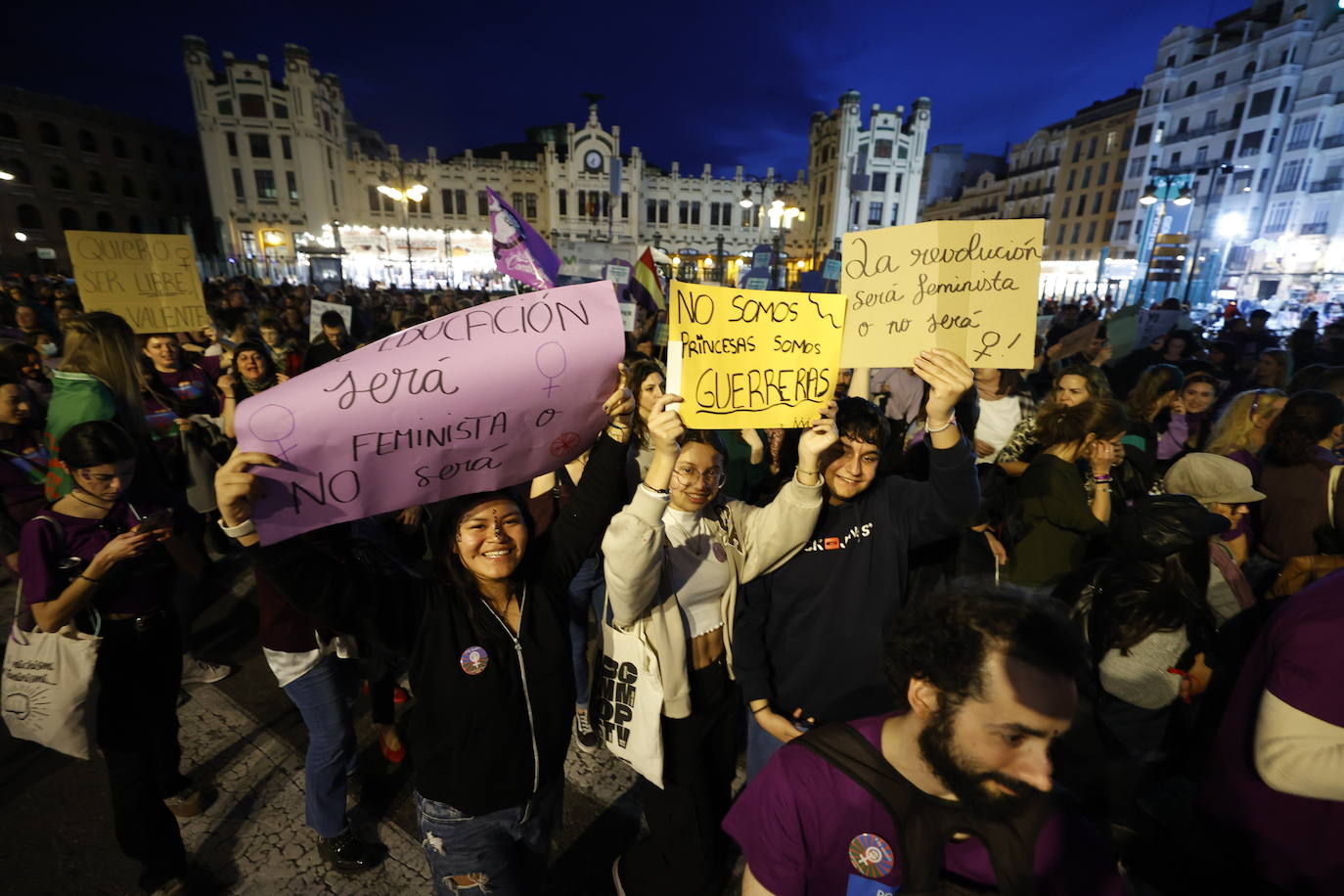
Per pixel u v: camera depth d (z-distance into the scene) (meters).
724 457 1.96
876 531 2.07
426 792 1.64
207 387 5.18
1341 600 1.22
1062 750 2.06
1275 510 2.88
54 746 1.97
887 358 2.19
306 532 1.49
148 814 2.11
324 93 52.25
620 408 1.73
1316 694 1.21
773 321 1.85
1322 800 1.37
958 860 1.04
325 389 1.38
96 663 2.00
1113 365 7.59
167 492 2.31
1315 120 35.66
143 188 51.12
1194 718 1.94
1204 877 1.87
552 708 1.70
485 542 1.56
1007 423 4.19
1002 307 2.06
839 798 1.07
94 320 2.83
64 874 2.31
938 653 0.96
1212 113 40.62
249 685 3.42
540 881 1.87
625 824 2.62
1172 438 4.44
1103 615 1.93
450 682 1.58
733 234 63.06
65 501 2.02
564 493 2.88
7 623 3.86
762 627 2.17
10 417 3.05
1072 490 2.71
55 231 46.06
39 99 44.31
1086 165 49.75
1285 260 36.41
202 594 4.35
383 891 2.27
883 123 57.50
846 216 59.03
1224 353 6.65
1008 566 2.89
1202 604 1.89
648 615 1.89
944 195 73.69
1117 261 37.12
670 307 1.70
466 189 57.81
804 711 2.11
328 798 2.25
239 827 2.52
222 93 48.72
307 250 38.56
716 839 2.13
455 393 1.49
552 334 1.59
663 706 1.93
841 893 1.11
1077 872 1.03
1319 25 35.69
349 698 2.31
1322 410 2.75
